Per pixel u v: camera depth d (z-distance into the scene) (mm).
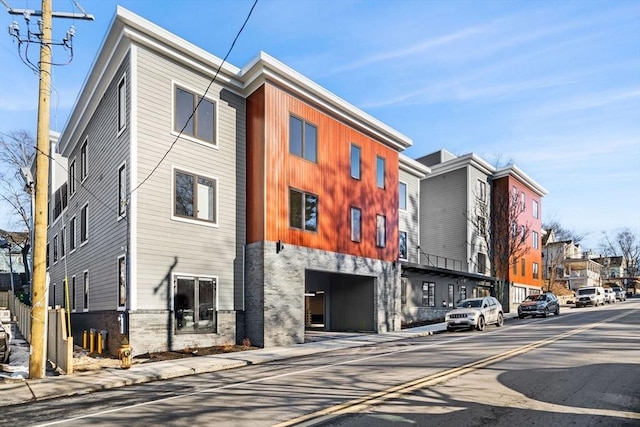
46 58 12555
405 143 26203
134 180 15375
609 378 9234
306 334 22188
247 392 8922
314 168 20359
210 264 17172
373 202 23812
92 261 19609
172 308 15734
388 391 8312
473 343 16078
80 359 14766
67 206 25875
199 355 14953
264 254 17578
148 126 15969
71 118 22578
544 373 9789
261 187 18125
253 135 18797
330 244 20703
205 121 17844
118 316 15578
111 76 17984
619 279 93062
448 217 37906
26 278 47031
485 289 38500
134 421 7074
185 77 17266
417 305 29578
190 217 16797
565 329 20250
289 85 19062
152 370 12016
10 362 14758
